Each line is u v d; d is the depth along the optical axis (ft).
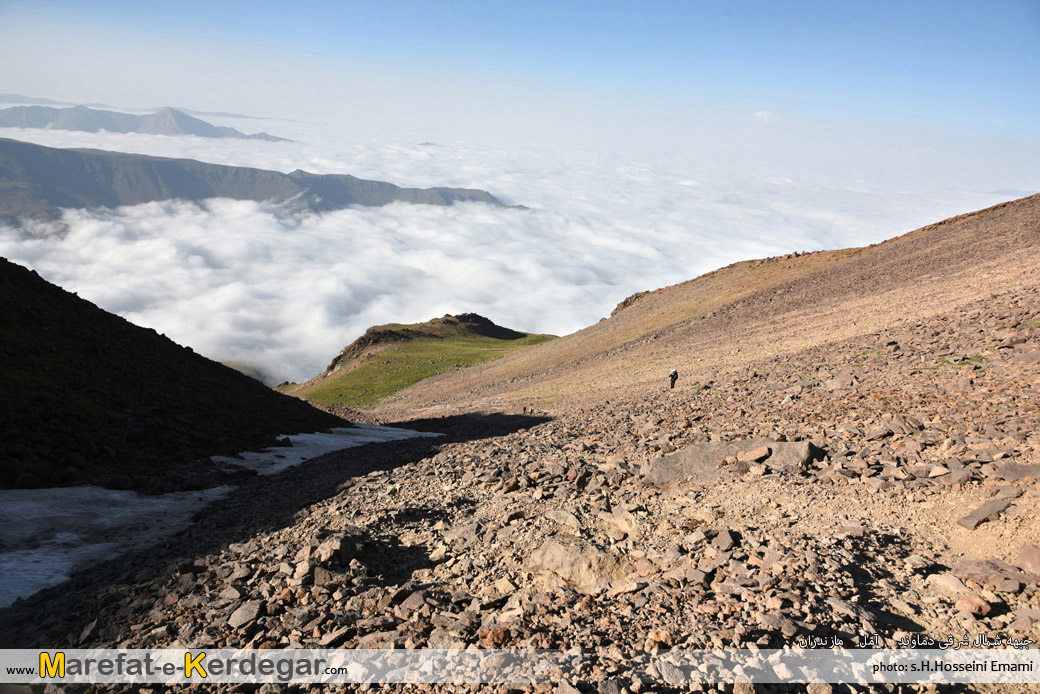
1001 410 42.04
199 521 56.03
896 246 200.64
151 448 81.97
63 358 100.78
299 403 147.54
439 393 269.44
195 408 108.27
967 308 87.66
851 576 24.80
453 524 39.68
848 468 37.09
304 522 45.50
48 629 31.35
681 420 63.77
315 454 97.04
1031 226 145.89
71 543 49.88
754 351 123.95
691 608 23.24
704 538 30.58
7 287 113.60
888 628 21.31
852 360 75.82
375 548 35.37
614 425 71.92
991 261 127.44
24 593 40.42
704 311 214.90
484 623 24.77
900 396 52.95
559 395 154.61
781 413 57.41
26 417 76.74
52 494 61.98
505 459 56.54
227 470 79.97
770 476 38.32
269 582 32.48
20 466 65.62
